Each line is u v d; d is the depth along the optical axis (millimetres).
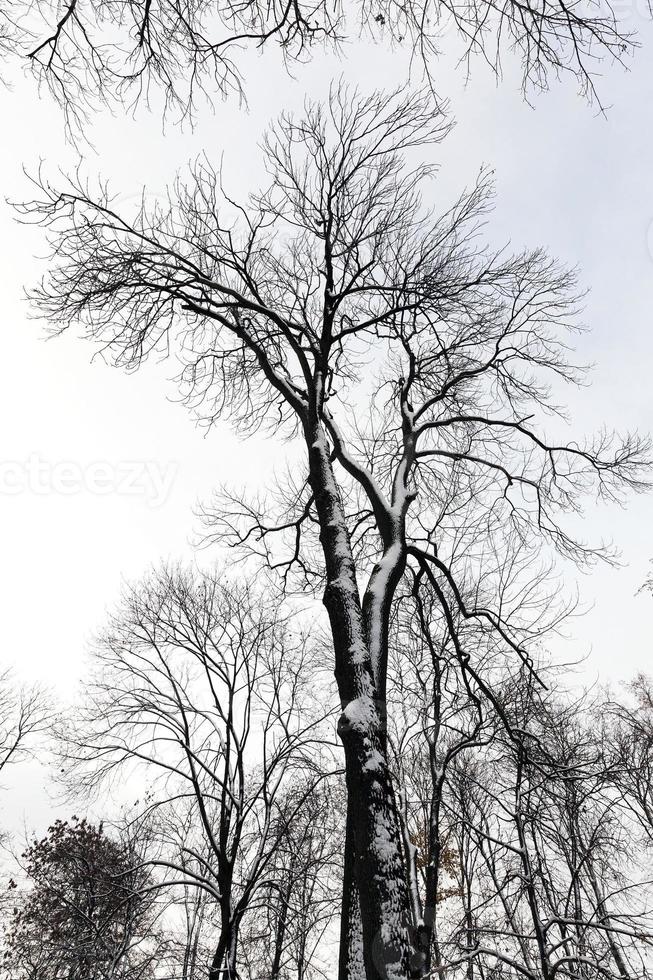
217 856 14445
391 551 6438
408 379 8875
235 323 7680
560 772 8406
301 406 7113
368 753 4605
